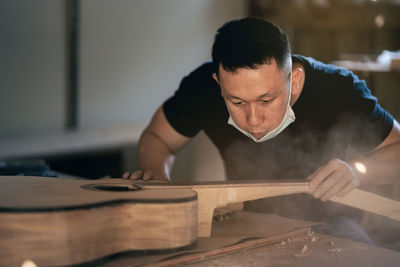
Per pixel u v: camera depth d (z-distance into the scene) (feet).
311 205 6.59
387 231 8.02
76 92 19.35
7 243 3.79
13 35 17.71
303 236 5.07
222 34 4.66
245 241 4.71
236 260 4.45
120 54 20.36
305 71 5.85
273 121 4.76
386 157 5.67
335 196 4.95
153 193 4.43
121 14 20.16
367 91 6.03
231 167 6.50
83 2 19.15
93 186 4.67
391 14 18.81
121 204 4.19
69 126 19.47
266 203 6.64
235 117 4.87
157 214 4.25
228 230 5.02
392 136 5.82
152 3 20.94
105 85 20.13
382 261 4.47
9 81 17.80
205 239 4.72
